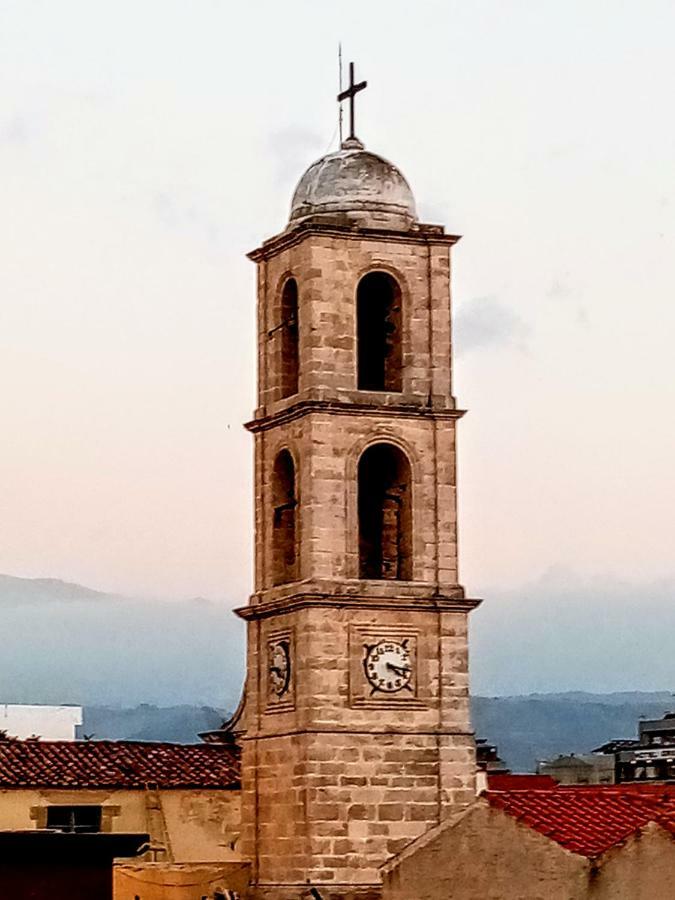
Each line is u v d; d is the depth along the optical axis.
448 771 67.12
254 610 69.12
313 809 65.75
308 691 66.25
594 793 58.00
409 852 58.66
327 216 69.38
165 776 77.06
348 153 70.94
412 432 68.88
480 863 56.50
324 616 66.69
